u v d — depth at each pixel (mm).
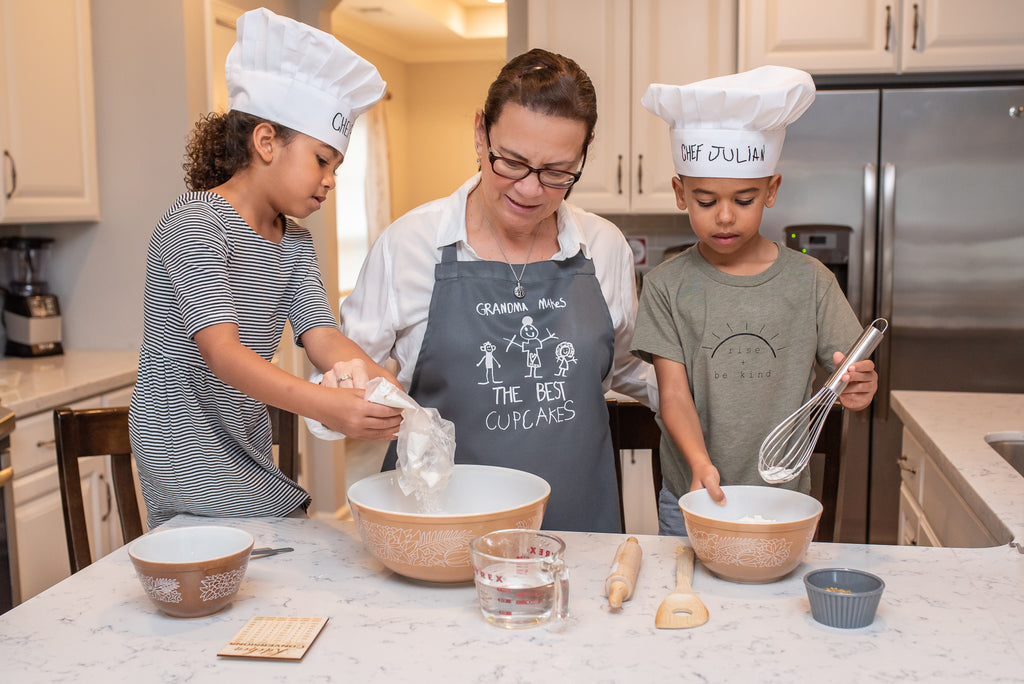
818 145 2988
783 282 1394
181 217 1232
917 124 2945
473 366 1396
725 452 1397
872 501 3041
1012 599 962
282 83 1248
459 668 823
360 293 1475
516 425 1398
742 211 1326
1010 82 3029
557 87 1175
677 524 1467
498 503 1168
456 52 7652
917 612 932
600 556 1116
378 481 1131
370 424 1040
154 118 3002
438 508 1095
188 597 915
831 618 894
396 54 7543
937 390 3014
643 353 1461
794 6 3043
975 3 2949
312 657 847
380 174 7004
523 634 892
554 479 1399
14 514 2119
